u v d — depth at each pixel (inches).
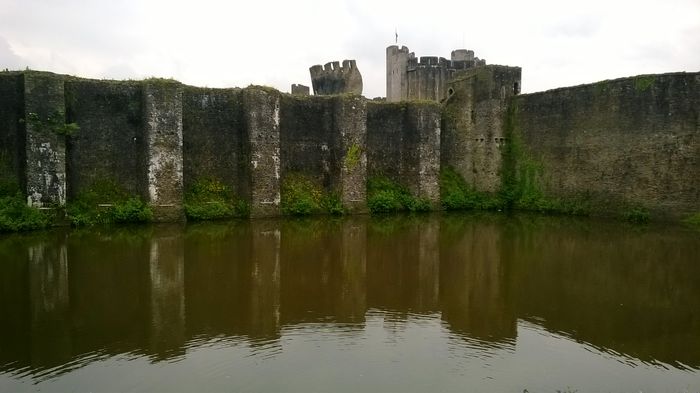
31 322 365.1
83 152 791.1
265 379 284.7
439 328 367.6
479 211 1045.2
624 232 756.0
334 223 842.8
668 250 621.0
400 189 1048.8
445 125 1123.3
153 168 786.8
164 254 571.8
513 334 357.4
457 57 1786.4
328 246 636.7
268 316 386.3
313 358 312.8
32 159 716.7
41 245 608.4
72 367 297.1
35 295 423.5
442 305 418.9
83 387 273.6
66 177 773.9
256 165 872.9
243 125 891.4
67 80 778.8
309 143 978.1
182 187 813.2
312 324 371.9
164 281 468.4
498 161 1096.8
